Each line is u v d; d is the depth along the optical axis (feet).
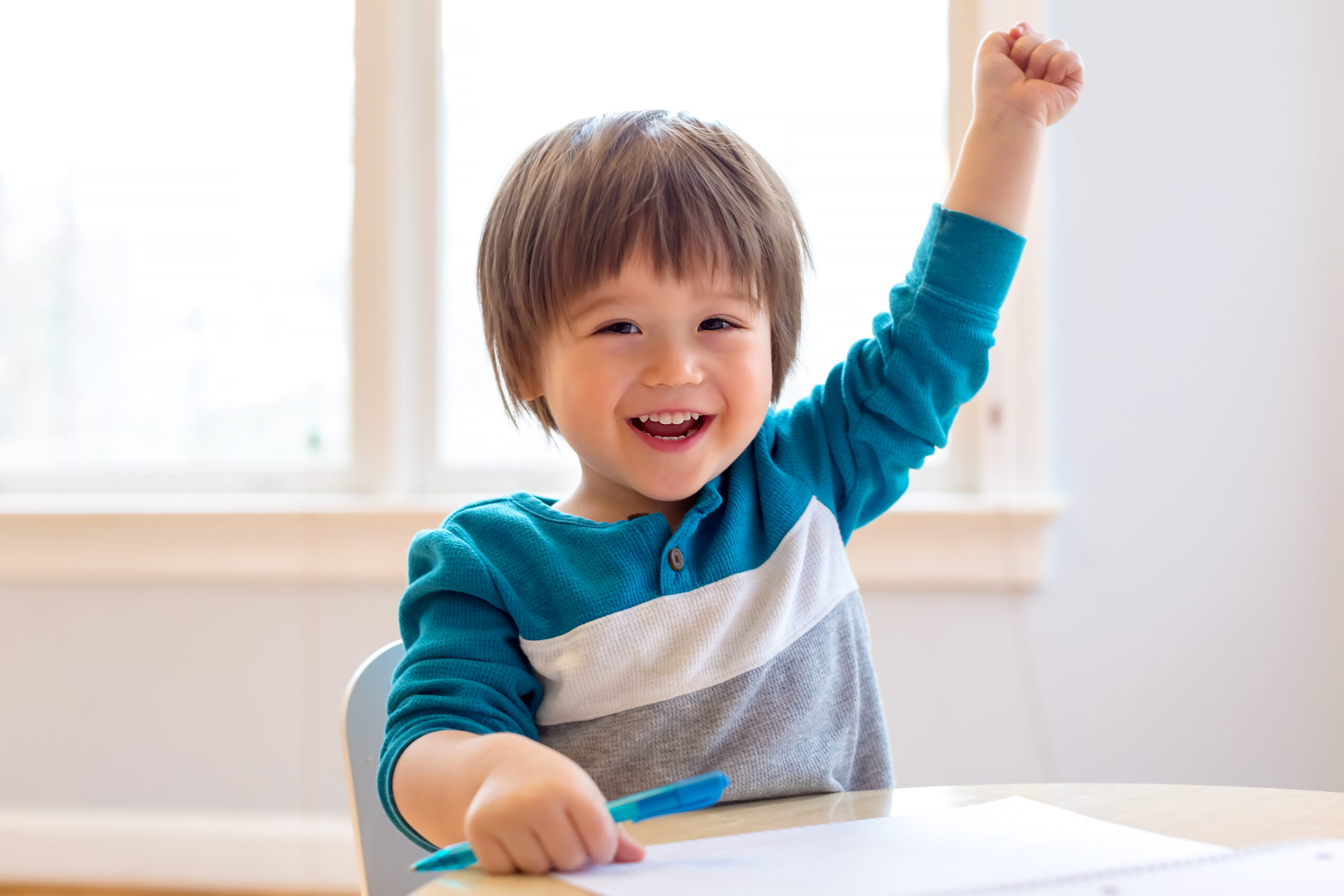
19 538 5.86
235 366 6.25
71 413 6.35
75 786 5.90
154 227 6.29
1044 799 1.84
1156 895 1.24
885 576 5.37
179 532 5.79
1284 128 5.28
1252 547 5.27
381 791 1.82
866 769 2.45
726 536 2.31
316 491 6.05
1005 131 2.48
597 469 2.26
